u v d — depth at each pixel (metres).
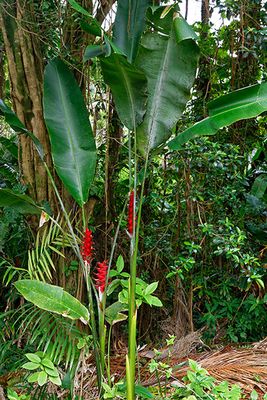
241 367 3.36
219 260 4.33
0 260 3.93
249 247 4.13
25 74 3.66
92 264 4.38
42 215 3.05
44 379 2.44
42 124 3.72
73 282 3.81
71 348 2.75
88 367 3.25
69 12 3.85
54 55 3.91
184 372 3.28
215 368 3.36
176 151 4.05
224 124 2.79
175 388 2.83
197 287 4.27
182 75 2.82
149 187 4.53
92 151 3.00
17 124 3.06
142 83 2.64
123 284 2.79
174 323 4.36
